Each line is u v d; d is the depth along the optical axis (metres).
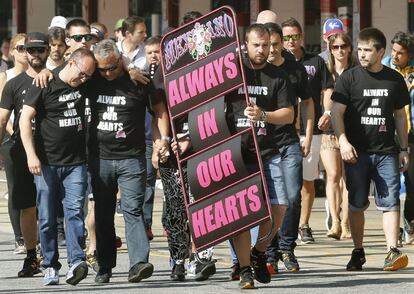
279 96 19.31
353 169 21.30
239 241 18.89
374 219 30.47
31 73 21.02
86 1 60.84
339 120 21.17
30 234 21.33
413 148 24.88
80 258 19.72
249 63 19.36
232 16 18.69
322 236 27.23
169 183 20.34
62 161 19.84
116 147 19.80
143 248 19.83
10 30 63.91
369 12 49.94
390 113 21.12
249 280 18.98
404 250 24.59
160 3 58.59
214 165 18.69
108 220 20.14
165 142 19.98
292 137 21.61
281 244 21.59
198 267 20.36
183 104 19.00
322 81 24.47
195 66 18.94
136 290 19.31
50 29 22.94
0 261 23.44
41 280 20.81
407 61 25.12
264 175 19.20
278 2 54.81
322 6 51.09
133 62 26.92
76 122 19.83
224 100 18.81
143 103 19.91
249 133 18.83
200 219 18.80
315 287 19.28
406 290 18.92
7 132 22.50
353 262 21.52
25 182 21.34
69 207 19.83
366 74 21.14
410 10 49.56
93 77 19.81
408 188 25.19
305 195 25.89
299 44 24.28
